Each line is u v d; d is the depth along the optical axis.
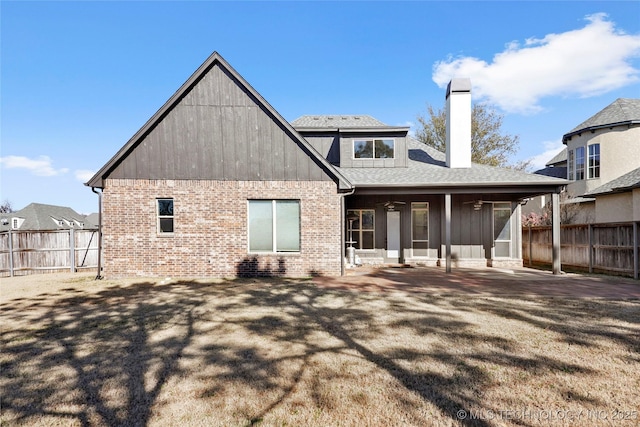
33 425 3.07
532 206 24.27
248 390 3.64
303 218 11.40
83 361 4.48
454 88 13.97
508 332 5.49
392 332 5.52
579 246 13.06
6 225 38.84
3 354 4.74
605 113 19.73
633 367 4.16
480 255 14.04
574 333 5.42
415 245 14.20
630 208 14.34
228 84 11.39
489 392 3.56
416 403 3.35
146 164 11.19
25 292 9.08
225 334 5.48
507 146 32.94
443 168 14.00
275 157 11.43
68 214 48.41
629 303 7.45
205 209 11.28
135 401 3.45
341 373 4.03
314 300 7.86
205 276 11.20
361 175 13.19
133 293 8.80
